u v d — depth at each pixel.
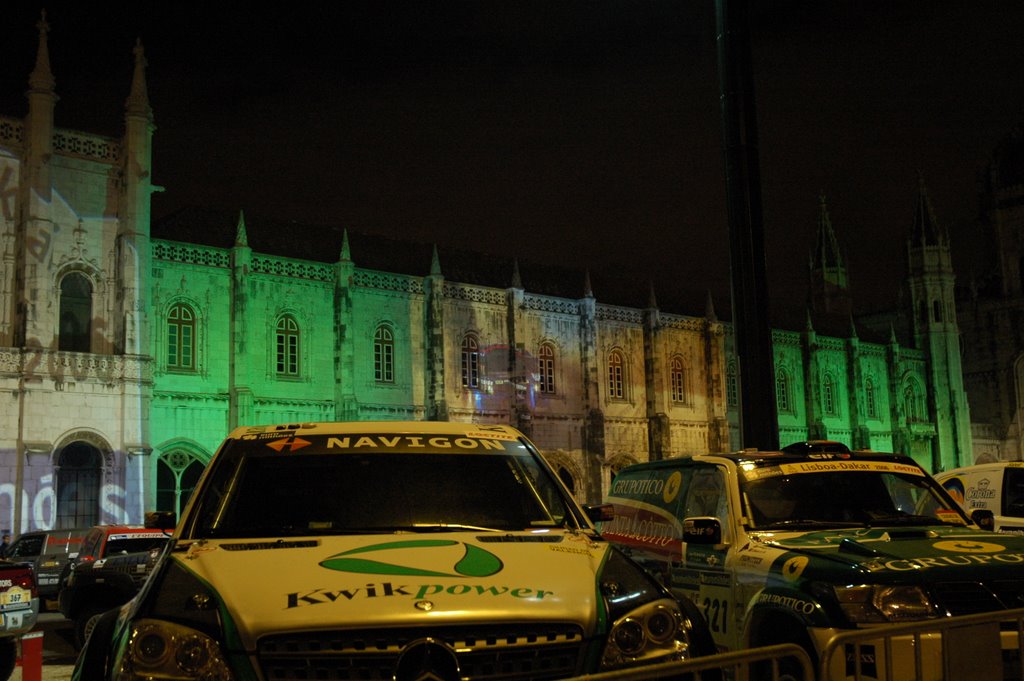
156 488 37.59
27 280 34.56
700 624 5.19
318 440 6.32
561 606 4.36
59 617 22.61
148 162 37.97
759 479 8.34
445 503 5.85
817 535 7.45
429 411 45.78
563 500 6.12
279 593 4.39
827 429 64.94
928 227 77.06
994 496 14.53
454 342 47.84
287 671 4.06
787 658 6.71
